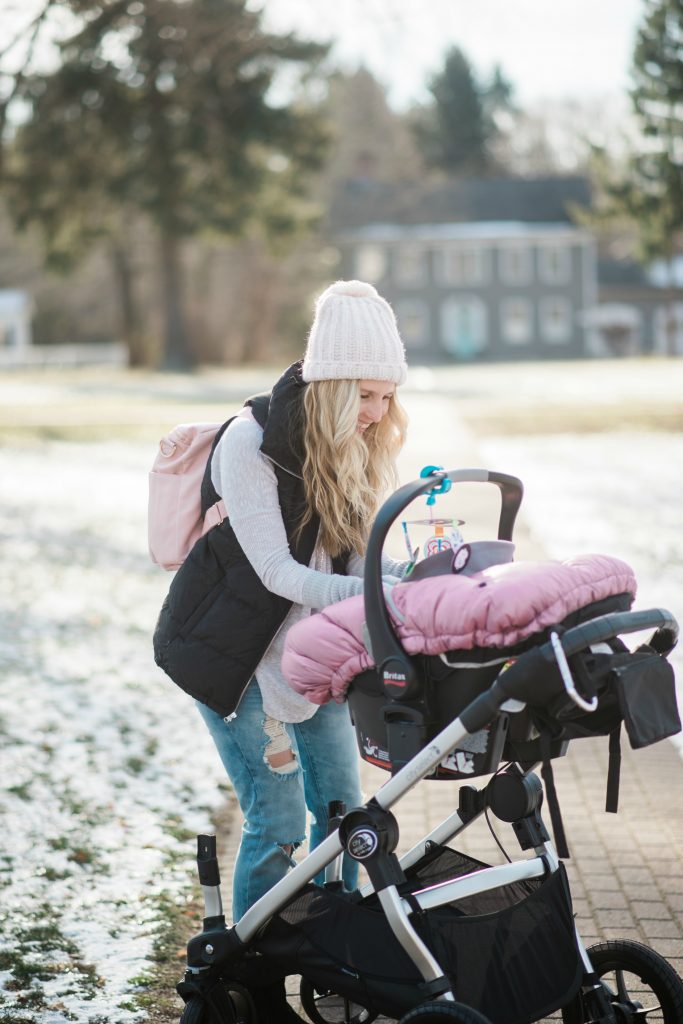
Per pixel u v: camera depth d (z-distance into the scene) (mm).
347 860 3611
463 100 92625
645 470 18578
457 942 2789
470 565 2832
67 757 6074
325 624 2891
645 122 41094
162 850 4918
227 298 73062
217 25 21531
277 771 3275
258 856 3271
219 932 3031
